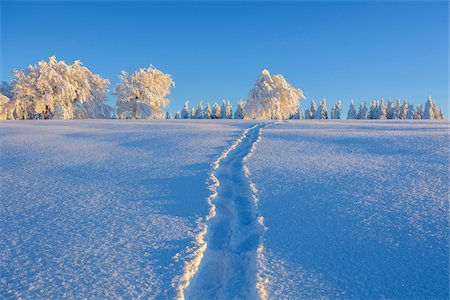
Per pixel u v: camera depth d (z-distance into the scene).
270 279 2.58
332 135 10.02
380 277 2.56
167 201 4.35
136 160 6.91
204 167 6.08
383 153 7.02
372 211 3.79
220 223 3.95
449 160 6.08
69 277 2.65
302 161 6.46
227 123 16.14
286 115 36.19
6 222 3.74
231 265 3.06
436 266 2.65
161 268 2.75
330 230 3.38
